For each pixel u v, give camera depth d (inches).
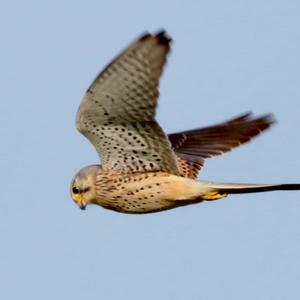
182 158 732.0
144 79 624.1
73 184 700.0
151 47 609.6
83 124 659.4
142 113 645.3
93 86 634.8
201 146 737.0
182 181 673.6
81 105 646.5
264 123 737.6
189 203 677.9
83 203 698.8
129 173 681.6
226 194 669.3
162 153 669.3
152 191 677.9
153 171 679.1
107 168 684.7
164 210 688.4
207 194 670.5
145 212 691.4
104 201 694.5
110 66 621.6
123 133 660.7
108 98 639.8
